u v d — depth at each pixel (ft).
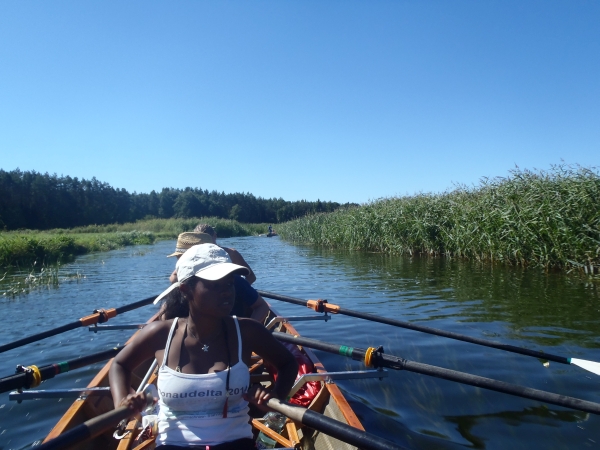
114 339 23.59
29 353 21.38
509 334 21.58
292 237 107.86
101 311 17.98
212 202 284.41
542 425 13.35
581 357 18.35
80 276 47.80
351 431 7.65
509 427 13.26
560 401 10.00
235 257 17.28
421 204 57.21
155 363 11.65
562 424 13.39
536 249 39.70
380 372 13.80
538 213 38.88
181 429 7.81
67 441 7.19
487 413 14.19
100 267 57.26
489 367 17.78
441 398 15.28
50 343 22.98
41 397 11.90
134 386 14.85
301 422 8.12
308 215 99.25
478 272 40.29
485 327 22.89
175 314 9.78
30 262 60.34
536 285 32.81
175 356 8.11
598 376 16.65
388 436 12.78
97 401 12.74
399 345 20.97
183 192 295.69
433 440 12.57
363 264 50.98
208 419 7.83
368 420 13.74
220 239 147.23
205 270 8.02
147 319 27.73
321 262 55.21
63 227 224.94
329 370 18.19
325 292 34.12
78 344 22.76
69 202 233.55
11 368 19.48
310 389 14.40
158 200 286.66
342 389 16.19
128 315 28.91
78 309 30.60
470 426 13.38
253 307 15.38
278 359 9.02
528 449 12.06
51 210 222.07
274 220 300.40
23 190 215.51
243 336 8.50
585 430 13.01
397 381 16.80
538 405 14.66
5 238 65.77
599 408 9.59
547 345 19.85
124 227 190.49
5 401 15.79
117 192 268.62
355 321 25.71
